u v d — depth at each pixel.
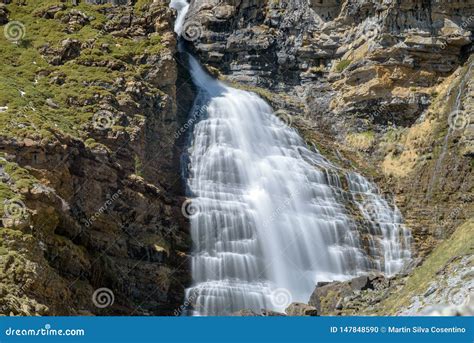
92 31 61.38
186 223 54.69
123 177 51.31
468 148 66.06
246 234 56.72
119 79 56.47
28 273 38.41
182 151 61.38
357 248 60.47
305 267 57.56
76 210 47.94
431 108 70.44
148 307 49.16
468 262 43.38
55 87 55.03
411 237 63.41
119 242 49.50
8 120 47.12
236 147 63.38
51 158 46.28
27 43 59.34
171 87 60.72
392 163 69.00
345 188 64.81
